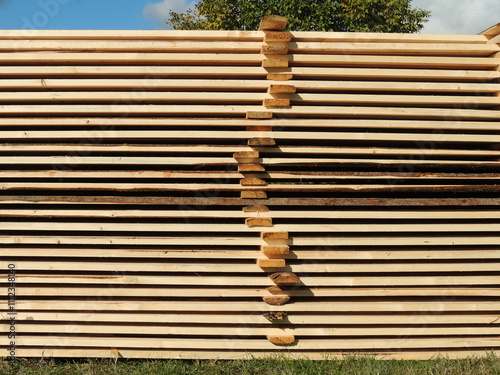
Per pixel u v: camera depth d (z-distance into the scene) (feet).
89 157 12.15
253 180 12.21
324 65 12.55
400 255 12.50
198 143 12.61
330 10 44.29
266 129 12.41
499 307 12.71
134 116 12.37
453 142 12.71
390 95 12.39
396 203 12.27
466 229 12.51
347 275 12.69
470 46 12.45
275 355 12.71
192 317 12.52
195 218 12.48
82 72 12.03
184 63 12.31
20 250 12.30
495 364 12.41
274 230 12.25
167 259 12.55
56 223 12.26
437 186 12.35
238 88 12.33
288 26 43.73
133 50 12.16
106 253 12.31
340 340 12.83
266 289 12.62
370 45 12.40
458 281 12.62
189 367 12.35
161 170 12.48
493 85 12.48
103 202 12.12
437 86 12.43
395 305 12.63
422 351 13.00
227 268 12.43
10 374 11.84
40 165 12.39
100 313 12.54
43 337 12.57
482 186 12.34
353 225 12.40
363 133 12.37
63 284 12.64
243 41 12.51
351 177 12.39
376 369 12.02
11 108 12.02
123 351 12.73
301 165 12.40
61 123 12.09
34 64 12.18
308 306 12.57
